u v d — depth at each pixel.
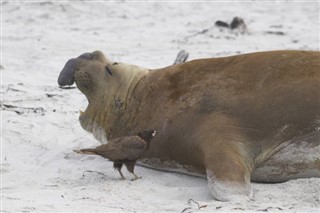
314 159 31.56
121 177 33.81
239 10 94.25
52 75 57.34
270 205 28.97
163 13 91.88
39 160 37.88
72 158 38.00
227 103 33.03
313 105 31.59
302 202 29.64
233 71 33.97
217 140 31.95
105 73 38.56
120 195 31.08
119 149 32.91
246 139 32.09
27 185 33.94
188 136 33.16
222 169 30.69
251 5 97.56
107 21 85.94
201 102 33.59
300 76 32.44
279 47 71.19
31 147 39.81
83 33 78.38
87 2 91.56
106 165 36.53
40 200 30.16
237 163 30.98
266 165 32.12
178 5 96.19
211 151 31.59
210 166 31.05
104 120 38.19
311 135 31.48
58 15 86.69
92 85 38.97
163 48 71.00
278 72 32.94
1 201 29.95
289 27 84.00
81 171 35.78
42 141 40.72
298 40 75.50
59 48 70.12
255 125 32.19
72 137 41.53
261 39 76.06
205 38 76.25
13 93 50.53
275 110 32.06
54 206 29.02
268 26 84.56
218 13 92.56
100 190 31.77
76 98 49.38
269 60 33.59
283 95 32.16
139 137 33.22
